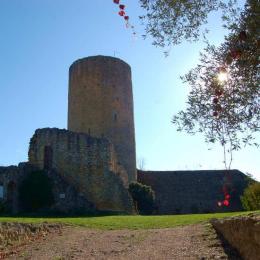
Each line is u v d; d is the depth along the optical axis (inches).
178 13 385.1
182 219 903.1
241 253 531.2
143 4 388.2
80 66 1948.8
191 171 2174.0
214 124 369.1
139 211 1649.9
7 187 1379.2
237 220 555.8
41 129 1551.4
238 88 358.0
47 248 685.9
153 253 589.6
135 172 1905.8
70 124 1947.6
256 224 478.3
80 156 1525.6
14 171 1407.5
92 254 617.3
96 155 1528.1
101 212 1389.0
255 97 355.3
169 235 704.4
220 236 634.2
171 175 2154.3
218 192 2105.1
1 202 1350.9
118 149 1856.5
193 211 2070.6
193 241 633.6
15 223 830.5
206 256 544.1
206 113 374.3
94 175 1510.8
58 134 1542.8
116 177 1509.6
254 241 486.0
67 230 823.1
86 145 1536.7
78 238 745.0
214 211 2060.8
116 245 665.0
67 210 1387.8
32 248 698.2
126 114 1927.9
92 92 1900.8
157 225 847.7
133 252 607.5
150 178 2129.7
